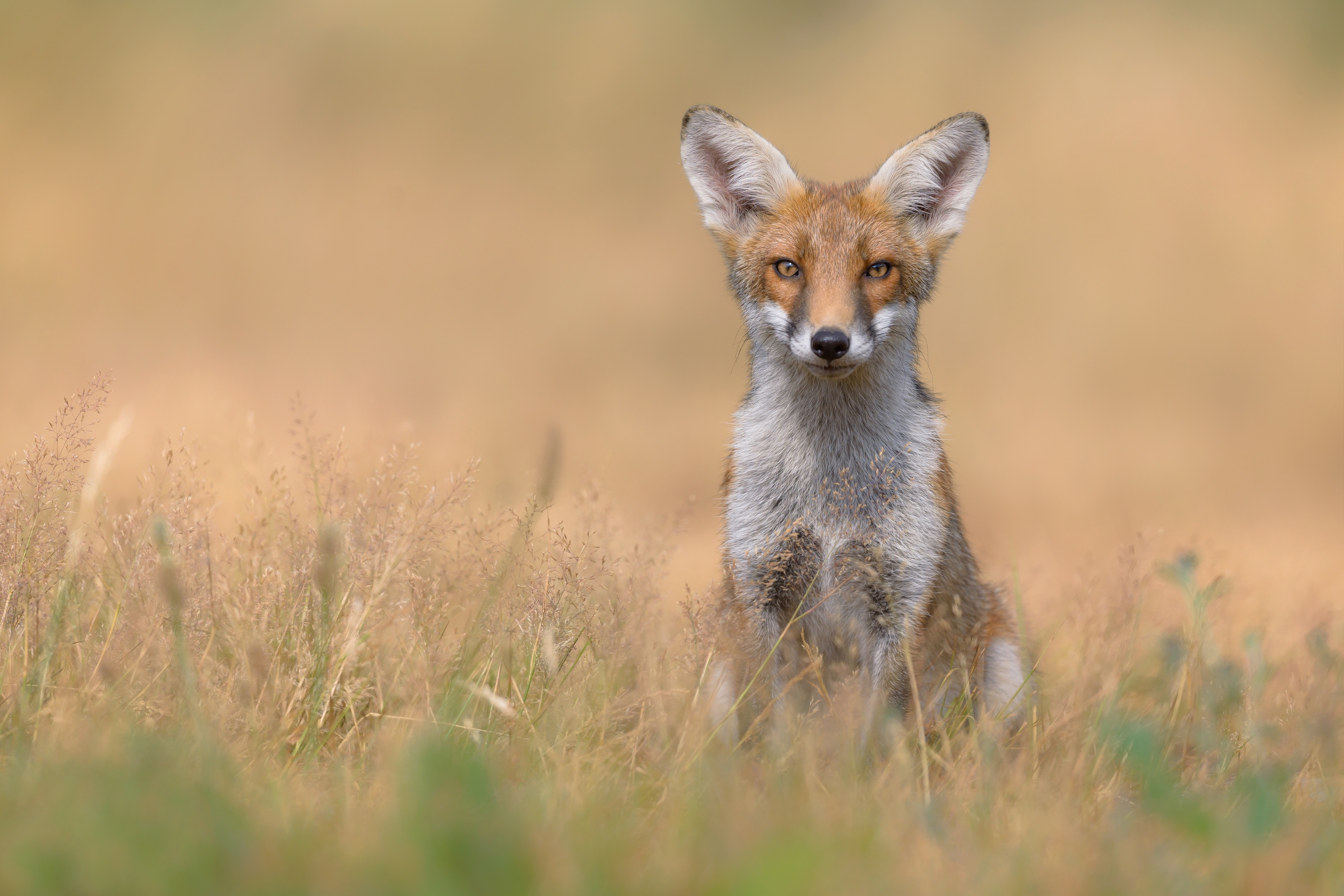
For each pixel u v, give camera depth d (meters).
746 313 10.18
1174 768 7.38
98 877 4.51
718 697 8.77
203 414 16.64
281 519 8.72
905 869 5.37
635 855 5.48
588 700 7.62
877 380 9.54
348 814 5.66
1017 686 9.77
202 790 5.27
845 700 8.22
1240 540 15.80
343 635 7.52
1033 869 5.40
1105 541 16.09
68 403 8.71
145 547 7.82
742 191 10.45
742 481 9.74
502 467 16.39
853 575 9.34
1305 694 8.35
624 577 8.81
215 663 7.35
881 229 9.80
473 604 8.58
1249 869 5.36
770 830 5.50
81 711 6.54
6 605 7.35
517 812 5.43
